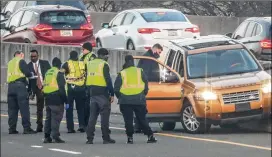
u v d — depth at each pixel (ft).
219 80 161.99
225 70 166.09
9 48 247.50
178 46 172.76
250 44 226.99
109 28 248.52
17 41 253.65
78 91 172.24
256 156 130.21
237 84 159.33
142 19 227.81
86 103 174.19
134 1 293.43
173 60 170.91
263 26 225.56
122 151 139.85
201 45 171.94
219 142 149.07
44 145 152.97
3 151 144.66
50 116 157.38
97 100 151.64
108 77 151.12
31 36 246.88
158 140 154.61
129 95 148.56
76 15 246.88
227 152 135.54
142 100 149.28
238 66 167.02
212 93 158.61
